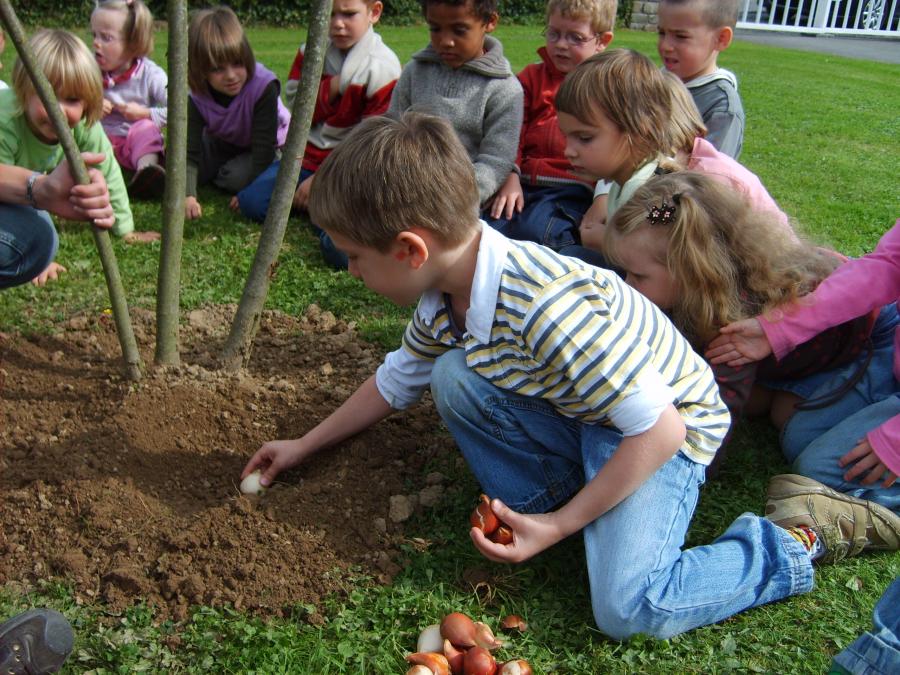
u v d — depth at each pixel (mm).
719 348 2660
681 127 3246
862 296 2633
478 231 2164
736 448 2938
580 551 2412
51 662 1913
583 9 4254
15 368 3055
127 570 2240
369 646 2086
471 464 2443
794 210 5160
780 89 9539
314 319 3633
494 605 2232
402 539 2381
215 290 3854
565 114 3180
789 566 2250
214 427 2744
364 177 2008
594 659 2086
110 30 5336
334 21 4863
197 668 2027
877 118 8164
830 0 16547
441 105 4258
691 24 4035
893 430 2490
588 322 2078
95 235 2656
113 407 2771
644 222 2604
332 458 2664
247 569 2246
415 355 2523
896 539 2457
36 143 3287
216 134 5312
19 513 2420
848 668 1962
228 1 13453
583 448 2301
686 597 2129
